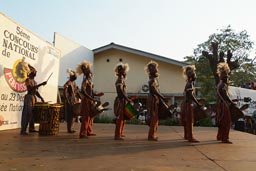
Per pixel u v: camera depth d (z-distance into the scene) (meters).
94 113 7.25
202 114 7.24
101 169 3.55
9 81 8.27
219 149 5.60
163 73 19.73
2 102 7.98
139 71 20.02
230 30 23.33
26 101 7.37
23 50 9.03
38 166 3.62
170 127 11.62
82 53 18.55
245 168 3.83
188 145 6.14
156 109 6.95
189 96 7.05
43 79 10.54
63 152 4.77
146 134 8.30
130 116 6.96
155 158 4.44
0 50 7.79
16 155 4.38
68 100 8.15
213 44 12.99
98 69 20.58
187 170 3.63
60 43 16.61
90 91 7.20
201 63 20.89
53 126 7.39
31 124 7.86
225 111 6.81
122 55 20.38
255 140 7.36
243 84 23.17
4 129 8.13
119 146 5.70
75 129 9.35
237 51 23.27
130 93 19.38
